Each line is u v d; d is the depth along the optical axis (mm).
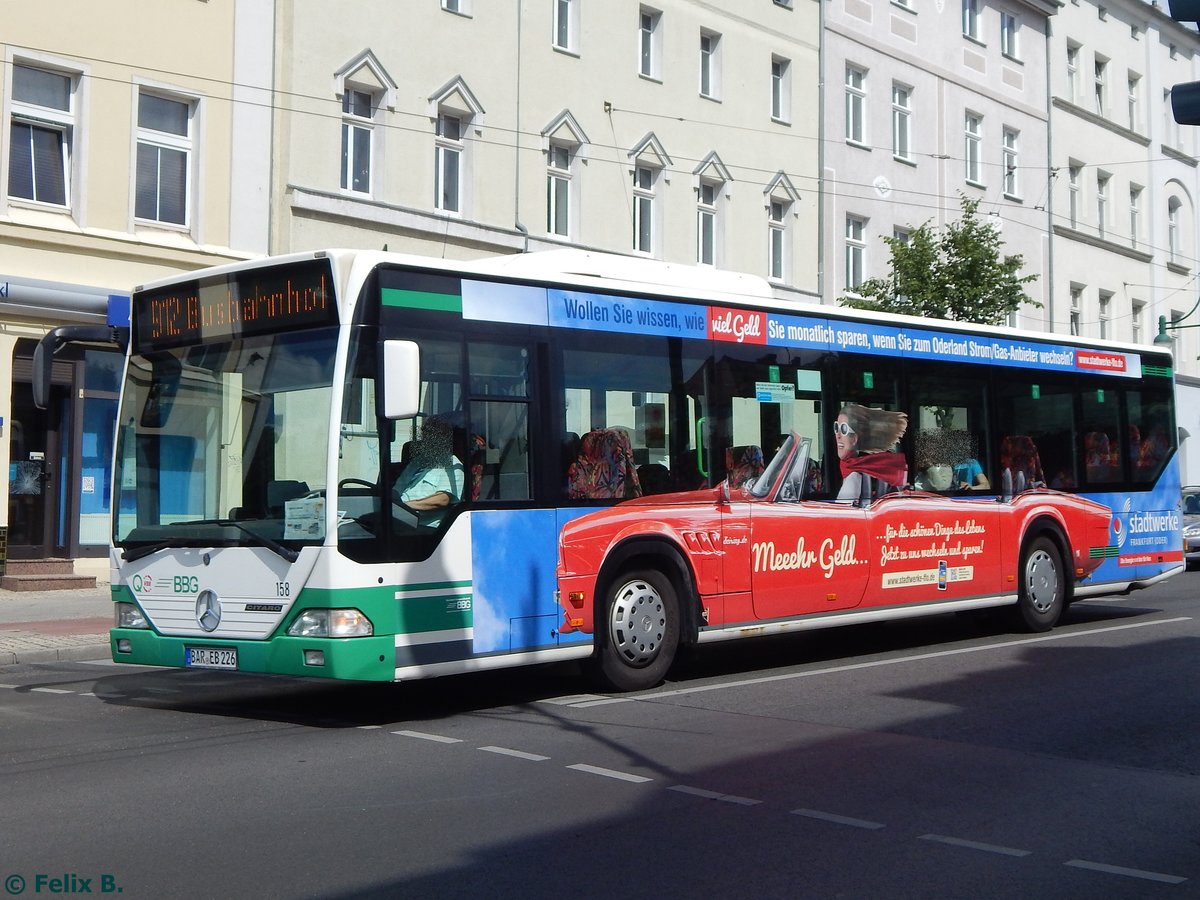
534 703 10219
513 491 9742
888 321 13000
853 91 33312
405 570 9008
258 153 21203
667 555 10828
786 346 11969
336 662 8625
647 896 5445
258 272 9344
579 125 26297
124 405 10023
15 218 18562
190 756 8156
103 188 19500
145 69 19922
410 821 6555
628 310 10703
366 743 8570
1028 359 14570
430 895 5406
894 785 7422
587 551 10203
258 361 9289
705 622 11078
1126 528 15727
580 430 10234
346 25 22250
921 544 13102
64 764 7918
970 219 30109
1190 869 5934
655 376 10828
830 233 32188
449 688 11172
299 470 8938
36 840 6199
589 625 10227
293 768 7785
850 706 9945
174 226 20469
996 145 37969
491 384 9672
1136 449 16000
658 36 28297
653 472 10750
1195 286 47562
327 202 21922
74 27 19156
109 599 18266
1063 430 14969
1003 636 14430
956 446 13625
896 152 34656
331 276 8961
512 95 24984
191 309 9719
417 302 9273
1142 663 12188
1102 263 42375
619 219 27234
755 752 8250
